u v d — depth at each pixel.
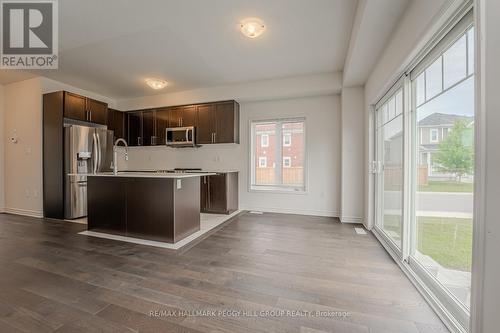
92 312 1.45
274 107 4.55
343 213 3.81
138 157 5.61
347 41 2.86
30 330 1.29
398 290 1.72
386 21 2.05
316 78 3.89
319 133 4.28
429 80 1.85
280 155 4.62
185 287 1.76
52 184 3.94
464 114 1.43
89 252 2.46
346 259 2.29
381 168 3.15
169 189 2.78
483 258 0.96
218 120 4.61
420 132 2.02
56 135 3.89
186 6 2.21
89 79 4.14
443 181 1.69
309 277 1.92
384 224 2.99
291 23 2.48
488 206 0.94
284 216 4.19
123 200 3.00
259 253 2.44
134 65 3.55
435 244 1.79
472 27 1.31
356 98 3.73
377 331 1.29
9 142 4.36
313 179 4.32
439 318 1.40
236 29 2.60
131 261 2.23
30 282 1.82
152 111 5.12
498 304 0.89
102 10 2.27
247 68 3.68
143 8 2.24
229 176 4.42
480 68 0.98
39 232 3.17
